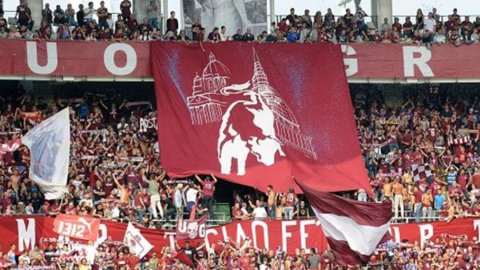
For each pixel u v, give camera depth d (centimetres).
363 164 5759
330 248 5062
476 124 6162
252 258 5069
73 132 5716
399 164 5841
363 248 4934
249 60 5875
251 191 5712
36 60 5688
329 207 4941
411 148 5947
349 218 4934
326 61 5941
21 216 5028
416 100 6288
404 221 5581
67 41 5744
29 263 4903
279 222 5266
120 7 6025
